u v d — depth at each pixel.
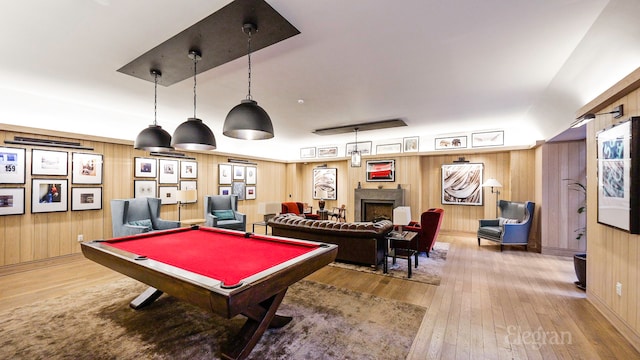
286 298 3.14
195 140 2.82
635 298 2.23
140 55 2.84
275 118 5.71
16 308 2.83
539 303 3.01
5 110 4.02
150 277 1.94
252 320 2.16
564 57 2.89
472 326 2.53
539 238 5.38
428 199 7.55
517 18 2.23
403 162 7.54
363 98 4.37
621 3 1.90
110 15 2.19
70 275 3.84
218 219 6.10
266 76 3.50
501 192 6.65
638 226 2.13
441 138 7.21
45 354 2.07
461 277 3.86
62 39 2.57
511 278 3.81
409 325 2.54
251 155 8.35
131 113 5.39
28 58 2.98
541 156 5.20
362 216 7.98
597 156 2.78
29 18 2.23
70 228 4.65
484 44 2.66
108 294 3.19
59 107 4.54
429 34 2.49
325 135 7.72
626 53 2.27
